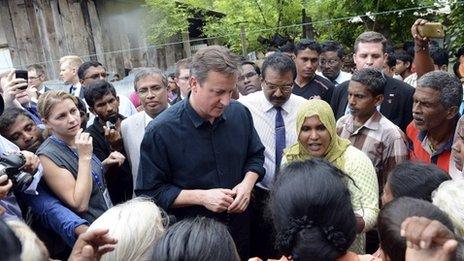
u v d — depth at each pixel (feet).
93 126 10.27
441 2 25.02
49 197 7.72
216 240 4.20
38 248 4.00
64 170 7.77
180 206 7.57
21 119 8.72
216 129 7.75
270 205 4.88
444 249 3.12
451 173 7.91
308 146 7.54
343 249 4.38
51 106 7.95
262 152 8.60
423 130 8.40
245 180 7.96
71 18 23.39
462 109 10.52
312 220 4.37
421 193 5.57
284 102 9.99
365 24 29.78
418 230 3.20
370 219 6.70
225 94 7.12
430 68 10.66
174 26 28.86
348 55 25.29
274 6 33.63
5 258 3.27
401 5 27.89
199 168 7.68
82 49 23.82
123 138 10.35
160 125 7.59
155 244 4.50
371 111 8.80
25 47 22.56
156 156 7.63
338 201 4.42
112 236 4.80
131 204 5.34
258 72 15.08
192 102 7.60
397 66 18.39
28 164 7.18
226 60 7.00
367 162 7.27
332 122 7.51
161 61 29.25
